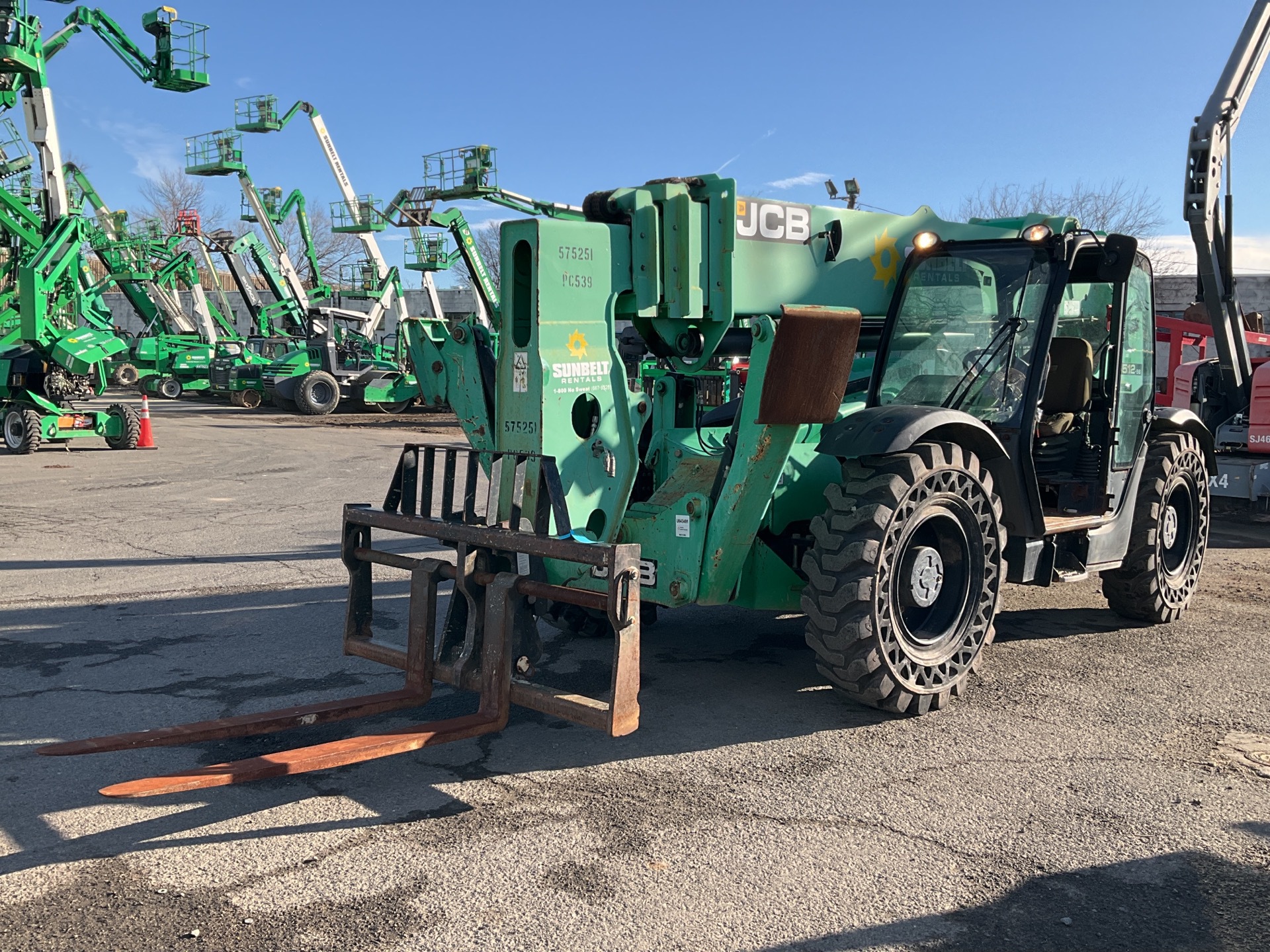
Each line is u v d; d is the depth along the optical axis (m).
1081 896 3.12
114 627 6.16
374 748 3.79
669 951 2.80
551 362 4.30
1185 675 5.38
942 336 5.39
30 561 8.11
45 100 17.23
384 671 5.31
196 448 17.64
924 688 4.64
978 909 3.03
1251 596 7.28
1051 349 5.64
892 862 3.32
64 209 17.42
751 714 4.75
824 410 4.35
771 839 3.47
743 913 2.99
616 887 3.14
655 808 3.71
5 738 4.33
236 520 10.14
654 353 5.04
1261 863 3.33
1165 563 6.45
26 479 13.14
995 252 5.25
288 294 33.06
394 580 7.76
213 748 4.23
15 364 16.61
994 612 4.95
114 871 3.20
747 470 4.36
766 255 4.89
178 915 2.95
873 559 4.34
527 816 3.64
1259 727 4.60
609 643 5.91
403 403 28.94
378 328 35.94
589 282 4.44
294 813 3.65
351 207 31.73
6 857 3.29
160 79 24.95
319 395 27.36
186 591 7.12
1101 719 4.70
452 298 45.78
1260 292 26.92
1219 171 8.59
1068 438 5.80
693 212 4.68
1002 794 3.86
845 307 5.33
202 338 32.53
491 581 4.17
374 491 12.37
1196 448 6.56
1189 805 3.77
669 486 4.78
